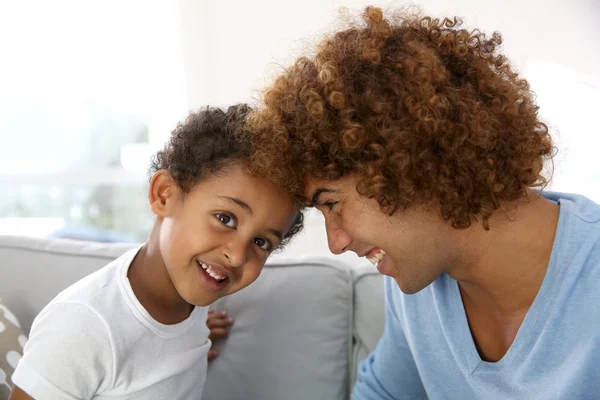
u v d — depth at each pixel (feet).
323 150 2.84
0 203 8.67
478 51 2.94
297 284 4.52
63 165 8.78
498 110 2.80
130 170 8.83
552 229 3.00
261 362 4.35
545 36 7.29
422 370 3.64
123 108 8.70
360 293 4.61
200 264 3.42
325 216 3.11
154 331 3.51
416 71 2.69
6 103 8.52
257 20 7.86
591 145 7.34
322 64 2.86
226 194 3.24
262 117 2.99
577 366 2.85
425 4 7.27
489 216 2.85
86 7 8.43
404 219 2.86
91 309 3.29
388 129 2.68
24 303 4.52
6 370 3.95
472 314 3.39
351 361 4.53
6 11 8.34
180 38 8.00
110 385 3.33
